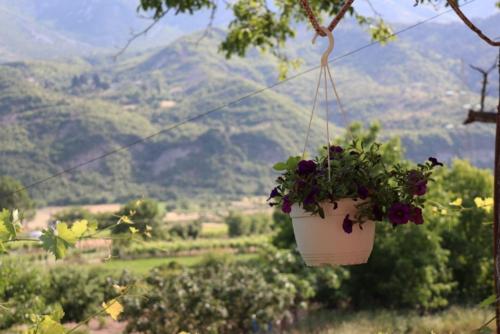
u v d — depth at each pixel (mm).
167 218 129125
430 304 17438
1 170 161000
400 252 17938
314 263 2559
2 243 2170
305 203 2436
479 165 155000
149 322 13414
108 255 2631
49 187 158750
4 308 3121
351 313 17375
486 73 6359
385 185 2498
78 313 20125
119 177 165625
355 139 2602
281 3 8797
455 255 19578
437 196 17969
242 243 63875
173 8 7668
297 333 14266
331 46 2561
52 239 2145
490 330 2545
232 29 8859
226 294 14195
